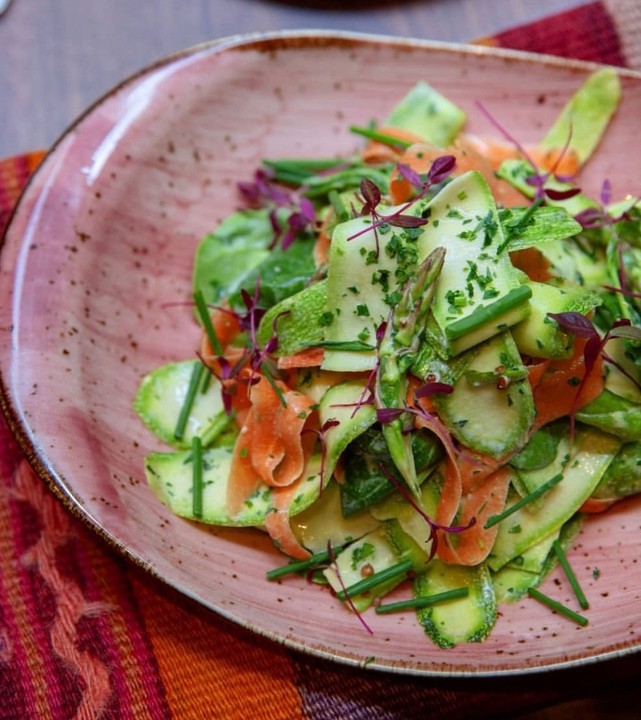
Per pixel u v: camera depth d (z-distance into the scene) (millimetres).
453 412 452
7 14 614
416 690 468
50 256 483
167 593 478
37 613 477
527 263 471
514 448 455
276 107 541
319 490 457
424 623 462
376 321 456
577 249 504
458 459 458
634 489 479
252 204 540
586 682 470
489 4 617
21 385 459
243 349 500
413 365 446
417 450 453
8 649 471
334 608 465
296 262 507
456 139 520
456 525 464
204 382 506
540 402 464
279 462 470
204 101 527
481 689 469
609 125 532
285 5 619
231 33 617
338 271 456
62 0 619
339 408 456
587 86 531
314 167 537
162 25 618
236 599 454
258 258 530
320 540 472
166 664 468
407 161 491
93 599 477
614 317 483
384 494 460
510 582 472
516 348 448
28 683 466
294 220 512
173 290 523
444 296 448
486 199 457
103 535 443
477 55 535
